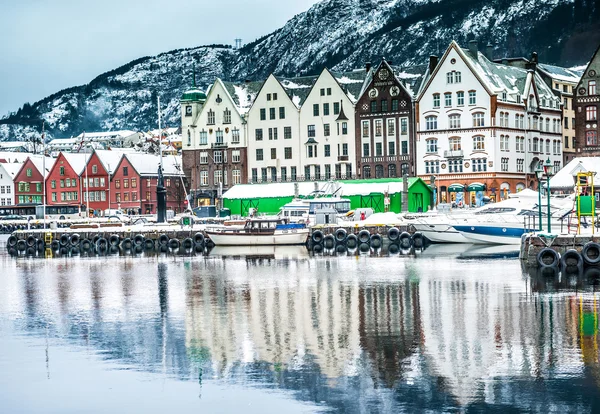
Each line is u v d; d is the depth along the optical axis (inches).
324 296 2330.2
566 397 1310.3
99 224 5324.8
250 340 1729.8
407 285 2519.7
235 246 4512.8
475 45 6171.3
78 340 1788.9
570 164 5182.1
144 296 2444.6
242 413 1285.7
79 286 2763.3
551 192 5088.6
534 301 2113.7
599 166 5152.6
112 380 1470.2
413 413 1262.3
